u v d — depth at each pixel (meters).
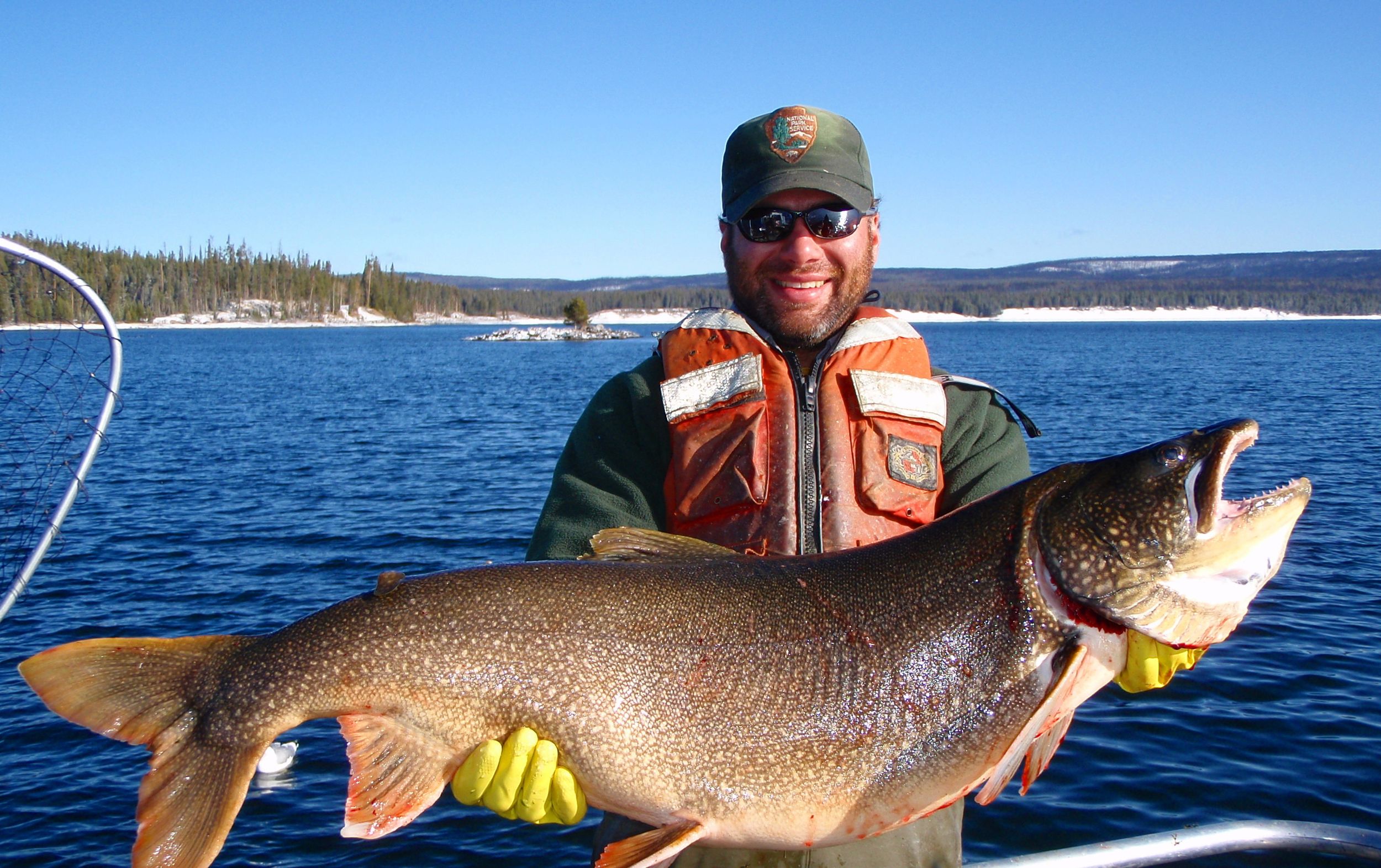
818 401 1.23
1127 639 1.11
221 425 10.29
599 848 1.24
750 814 1.09
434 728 1.10
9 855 2.04
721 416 1.23
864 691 1.09
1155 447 1.13
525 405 13.12
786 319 1.26
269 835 2.10
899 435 1.22
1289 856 1.91
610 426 1.29
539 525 1.27
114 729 1.10
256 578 4.01
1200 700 2.58
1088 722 2.48
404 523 5.12
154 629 3.34
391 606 1.12
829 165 1.23
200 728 1.11
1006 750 1.09
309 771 2.34
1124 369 19.80
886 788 1.09
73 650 1.11
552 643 1.10
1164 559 1.10
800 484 1.20
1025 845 2.01
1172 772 2.23
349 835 1.09
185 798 1.09
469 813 2.21
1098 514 1.11
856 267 1.26
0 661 3.02
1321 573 3.74
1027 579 1.11
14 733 2.52
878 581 1.12
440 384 17.25
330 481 6.57
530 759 1.08
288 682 1.10
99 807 2.20
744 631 1.11
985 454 1.25
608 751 1.09
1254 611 3.27
